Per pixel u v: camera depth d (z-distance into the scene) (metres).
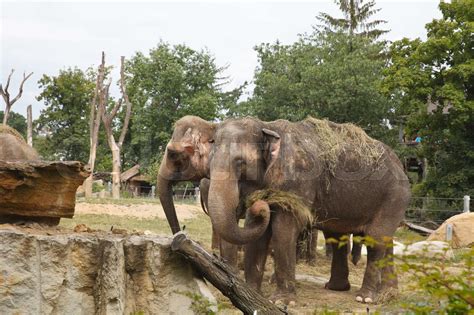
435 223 26.94
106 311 7.48
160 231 19.59
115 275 7.54
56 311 7.39
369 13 51.25
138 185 52.22
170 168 11.09
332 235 12.14
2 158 10.75
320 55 40.34
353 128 11.90
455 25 29.38
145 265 7.83
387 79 29.86
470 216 18.06
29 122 40.56
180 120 11.18
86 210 24.45
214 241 14.34
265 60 40.34
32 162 8.12
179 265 7.96
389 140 36.47
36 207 8.22
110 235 8.13
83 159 54.22
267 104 37.84
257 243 10.66
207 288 8.01
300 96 36.94
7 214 8.18
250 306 7.93
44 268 7.35
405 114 37.06
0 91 40.47
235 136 10.36
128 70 53.69
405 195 11.88
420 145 35.28
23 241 7.23
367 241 4.34
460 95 28.33
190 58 52.16
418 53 29.34
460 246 17.64
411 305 4.66
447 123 29.67
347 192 11.34
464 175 29.77
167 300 7.81
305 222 10.52
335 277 12.27
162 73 49.91
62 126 53.84
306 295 11.47
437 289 4.21
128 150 59.38
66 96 52.91
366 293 11.20
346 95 35.09
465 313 4.00
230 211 9.83
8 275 7.14
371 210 11.66
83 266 7.57
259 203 9.74
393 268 11.41
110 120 37.31
